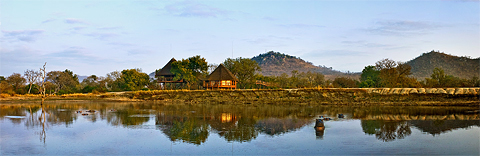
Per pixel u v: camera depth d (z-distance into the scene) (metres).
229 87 79.38
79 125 32.97
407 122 35.03
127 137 27.38
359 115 41.25
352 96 60.03
